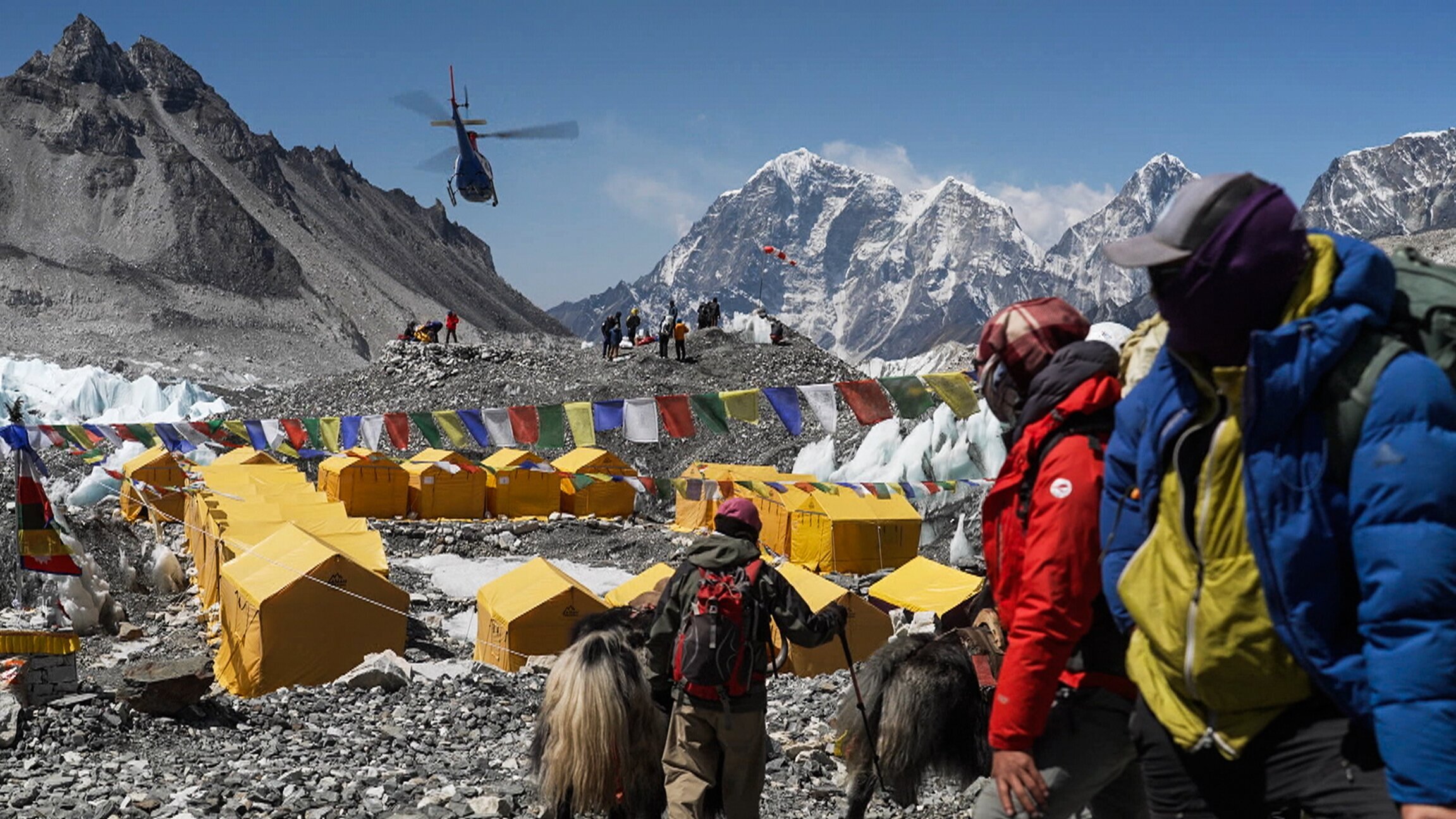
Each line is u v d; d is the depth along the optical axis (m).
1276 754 2.83
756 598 6.33
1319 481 2.56
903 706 6.79
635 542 33.50
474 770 9.48
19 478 13.56
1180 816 3.08
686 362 60.12
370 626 17.41
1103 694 3.85
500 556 32.81
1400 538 2.43
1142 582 2.99
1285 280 2.67
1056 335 4.01
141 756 9.75
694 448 48.72
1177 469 2.86
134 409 77.69
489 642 18.31
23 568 13.38
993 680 6.41
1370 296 2.57
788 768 9.77
